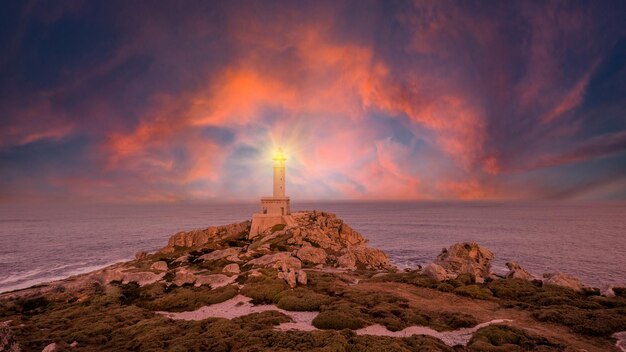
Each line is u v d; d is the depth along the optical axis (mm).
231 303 44438
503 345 26719
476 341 27484
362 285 51312
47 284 67625
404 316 35250
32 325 38562
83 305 47969
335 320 33406
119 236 196750
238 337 29000
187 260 75062
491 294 44406
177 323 35688
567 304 38781
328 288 48094
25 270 106250
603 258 112125
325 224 106500
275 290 46906
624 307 35938
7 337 25984
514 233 190375
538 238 166625
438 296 44406
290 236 89188
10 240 183125
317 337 27672
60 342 31750
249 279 54375
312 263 73062
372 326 33062
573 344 27609
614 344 27688
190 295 47719
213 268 65062
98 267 110000
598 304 37969
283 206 104188
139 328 34250
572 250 129000
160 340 30125
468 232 196750
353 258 75375
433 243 151125
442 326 33000
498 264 103812
